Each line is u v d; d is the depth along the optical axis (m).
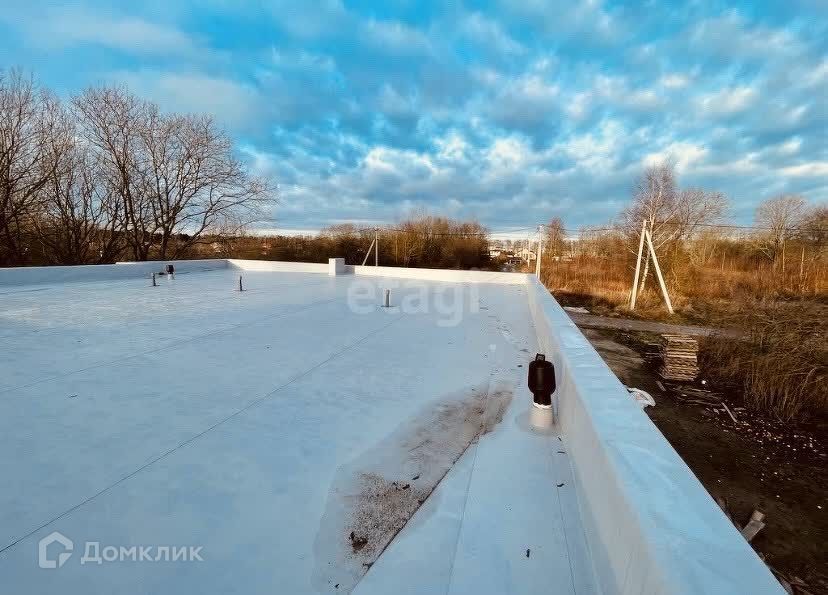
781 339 8.64
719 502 5.11
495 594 1.55
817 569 4.05
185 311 7.30
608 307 18.67
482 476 2.35
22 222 16.50
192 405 3.30
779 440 6.69
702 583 0.85
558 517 1.98
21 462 2.43
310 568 1.70
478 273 14.20
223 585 1.61
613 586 1.35
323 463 2.50
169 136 20.83
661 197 22.73
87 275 11.60
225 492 2.20
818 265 21.89
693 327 14.61
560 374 3.06
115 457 2.51
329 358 4.66
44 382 3.72
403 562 1.72
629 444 1.58
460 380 4.04
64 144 17.34
